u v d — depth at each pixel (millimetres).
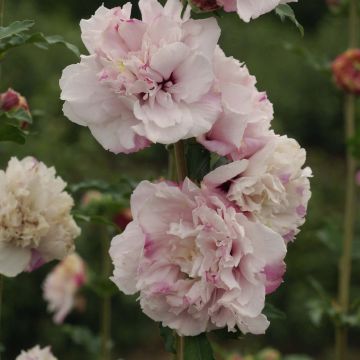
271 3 815
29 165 1012
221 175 829
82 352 2617
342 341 1387
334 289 2873
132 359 2730
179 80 814
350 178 1476
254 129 846
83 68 827
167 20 812
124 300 2713
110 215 1274
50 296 1604
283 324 2811
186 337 860
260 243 826
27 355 1055
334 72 1457
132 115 816
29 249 992
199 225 828
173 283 833
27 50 2791
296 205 855
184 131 806
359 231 2768
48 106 2562
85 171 2578
